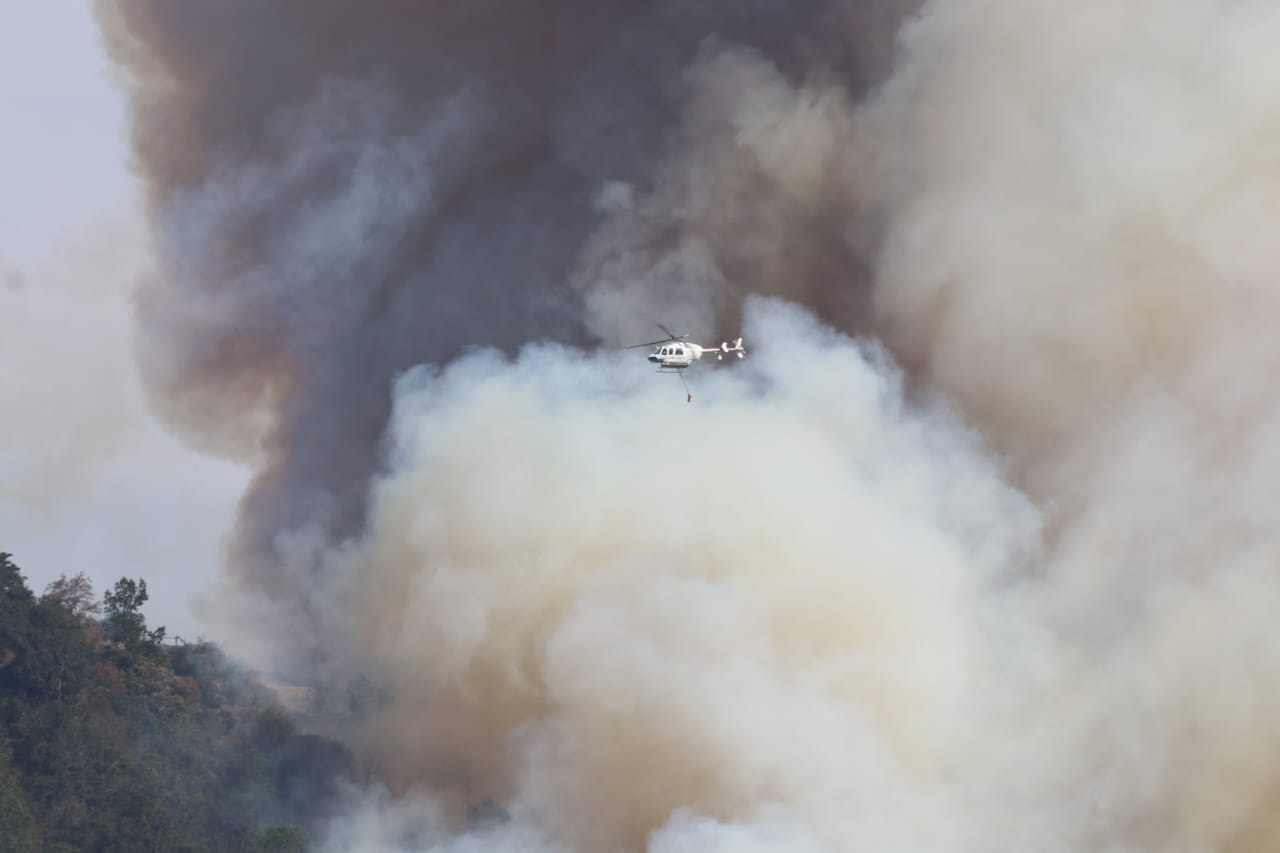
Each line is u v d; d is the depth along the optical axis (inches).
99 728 5083.7
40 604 5428.2
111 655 5831.7
